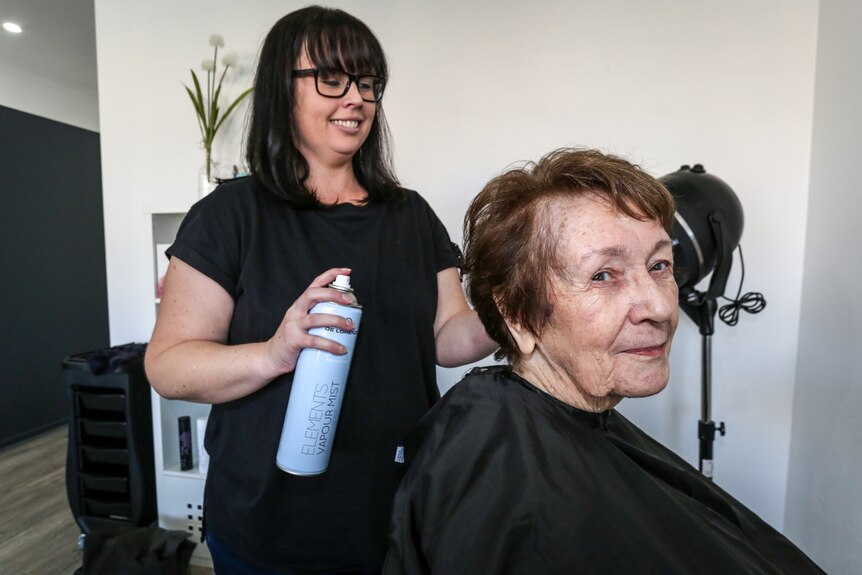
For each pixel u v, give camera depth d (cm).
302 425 67
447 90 166
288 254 79
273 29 79
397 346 82
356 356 78
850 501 120
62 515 203
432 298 90
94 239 336
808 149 143
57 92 335
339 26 76
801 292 146
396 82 169
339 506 77
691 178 110
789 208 146
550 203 55
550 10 157
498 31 161
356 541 78
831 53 131
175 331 74
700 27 148
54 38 275
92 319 336
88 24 259
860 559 116
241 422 77
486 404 59
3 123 277
